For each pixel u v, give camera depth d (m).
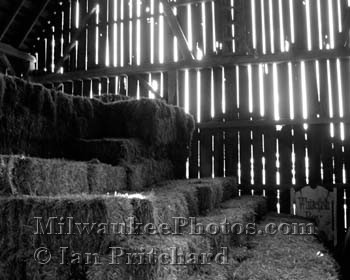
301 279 2.64
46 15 7.80
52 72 7.75
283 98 6.29
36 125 3.94
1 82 3.58
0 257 2.23
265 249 3.46
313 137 6.11
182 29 6.91
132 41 7.27
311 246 3.59
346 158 5.96
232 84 6.53
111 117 4.84
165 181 4.72
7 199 2.24
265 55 6.32
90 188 3.16
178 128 5.39
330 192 5.95
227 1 6.71
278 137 6.25
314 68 6.21
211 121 6.53
